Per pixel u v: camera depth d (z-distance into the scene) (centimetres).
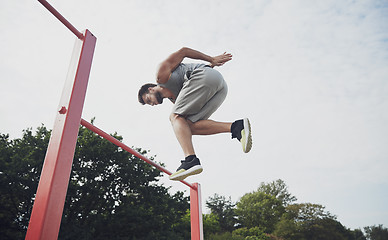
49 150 108
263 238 2567
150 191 1736
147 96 190
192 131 166
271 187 4047
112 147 1658
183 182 263
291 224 3078
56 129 112
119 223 1380
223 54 174
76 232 1252
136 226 1417
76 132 115
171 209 1716
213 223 2300
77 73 122
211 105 167
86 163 1616
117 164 1683
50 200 95
